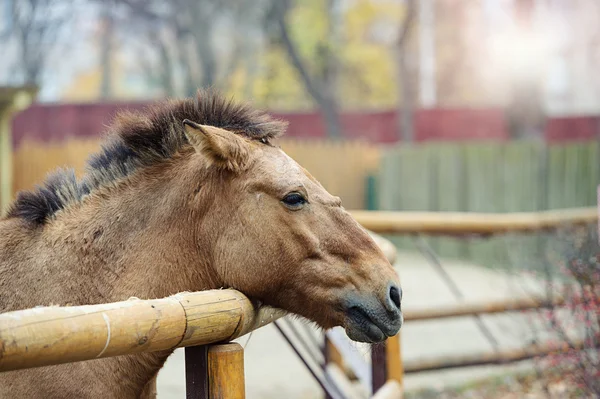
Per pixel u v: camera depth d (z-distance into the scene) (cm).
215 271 270
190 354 232
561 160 1305
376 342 262
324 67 2673
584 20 2956
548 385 541
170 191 276
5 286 265
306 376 618
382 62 2958
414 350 689
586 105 3638
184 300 215
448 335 749
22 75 2633
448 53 3158
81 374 249
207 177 271
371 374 416
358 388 550
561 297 528
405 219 679
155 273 268
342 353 453
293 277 265
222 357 225
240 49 2772
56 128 2573
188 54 2741
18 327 161
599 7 2933
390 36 2933
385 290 259
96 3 2652
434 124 2772
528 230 709
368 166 1727
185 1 2520
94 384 251
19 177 1594
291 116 2708
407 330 777
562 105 3703
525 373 609
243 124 284
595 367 458
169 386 576
